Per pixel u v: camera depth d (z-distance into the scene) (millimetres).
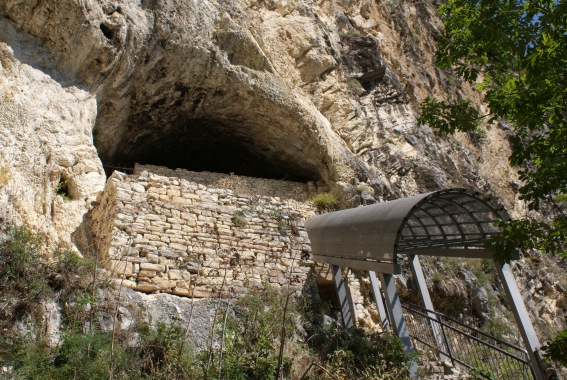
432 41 21266
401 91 15203
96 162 8453
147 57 8734
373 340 6312
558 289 15188
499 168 18422
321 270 8812
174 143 11930
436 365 6758
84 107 8133
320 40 12633
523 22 5031
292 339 6551
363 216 7148
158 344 5301
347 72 13961
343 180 11406
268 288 7504
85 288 5531
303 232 9211
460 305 11211
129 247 6773
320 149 11266
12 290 4859
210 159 13297
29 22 7289
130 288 6707
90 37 7688
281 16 12266
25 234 5582
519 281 13945
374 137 13375
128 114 9734
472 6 5383
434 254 7684
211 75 9766
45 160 7395
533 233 4465
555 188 4605
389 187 12297
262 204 9484
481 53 5480
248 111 10797
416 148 14094
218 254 7973
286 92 10695
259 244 8586
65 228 7414
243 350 5539
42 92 7465
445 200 6621
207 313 6754
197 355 5367
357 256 6973
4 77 6891
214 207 8648
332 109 12586
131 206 7785
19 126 6840
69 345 4656
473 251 7012
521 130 5109
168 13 8773
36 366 4395
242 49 10070
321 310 8023
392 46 17781
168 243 7703
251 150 12578
